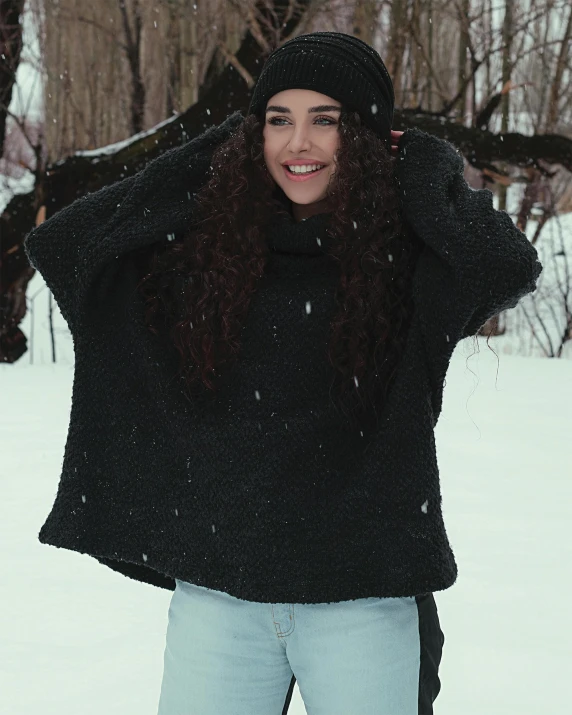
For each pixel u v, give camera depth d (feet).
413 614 6.50
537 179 47.32
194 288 6.68
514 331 47.75
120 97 50.60
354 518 6.35
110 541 6.84
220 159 6.95
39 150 38.60
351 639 6.32
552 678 11.35
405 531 6.31
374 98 6.82
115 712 10.48
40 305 54.13
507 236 6.42
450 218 6.45
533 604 13.55
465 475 20.47
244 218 6.70
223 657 6.48
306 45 6.74
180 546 6.59
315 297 6.55
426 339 6.42
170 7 40.68
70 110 51.08
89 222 7.11
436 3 46.70
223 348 6.53
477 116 41.42
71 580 14.30
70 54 49.83
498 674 11.43
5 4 38.09
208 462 6.48
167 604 13.52
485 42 47.09
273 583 6.29
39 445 22.93
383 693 6.30
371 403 6.52
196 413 6.56
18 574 14.47
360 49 6.84
